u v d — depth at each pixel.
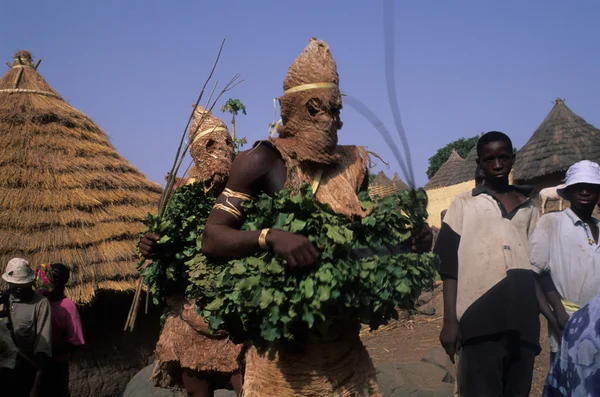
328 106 3.02
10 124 9.63
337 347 3.09
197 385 4.50
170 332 4.55
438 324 9.17
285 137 3.12
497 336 3.82
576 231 4.25
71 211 8.88
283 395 3.07
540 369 6.04
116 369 8.80
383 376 5.87
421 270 3.04
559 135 17.83
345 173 3.18
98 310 8.84
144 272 4.45
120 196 9.51
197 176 4.72
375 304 2.93
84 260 8.48
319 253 2.78
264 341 3.01
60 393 6.21
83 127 10.26
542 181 18.12
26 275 5.67
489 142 4.05
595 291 4.18
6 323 5.58
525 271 3.86
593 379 1.90
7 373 5.50
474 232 3.95
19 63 10.56
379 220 2.99
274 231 2.80
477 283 3.87
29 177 9.03
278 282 2.78
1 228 8.42
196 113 4.87
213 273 3.22
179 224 4.27
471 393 3.88
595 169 4.26
